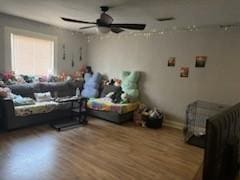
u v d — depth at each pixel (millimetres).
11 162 2646
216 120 995
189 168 2727
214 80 4035
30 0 3057
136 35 5023
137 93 4980
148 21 3893
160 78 4742
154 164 2803
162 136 3930
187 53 4316
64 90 5164
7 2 3230
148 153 3143
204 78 4148
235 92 3828
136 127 4410
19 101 3959
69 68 5676
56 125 4203
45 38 4977
